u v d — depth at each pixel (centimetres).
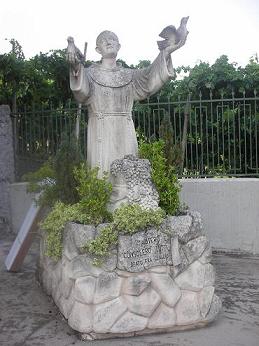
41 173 599
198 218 445
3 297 542
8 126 930
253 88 846
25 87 986
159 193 458
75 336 423
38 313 486
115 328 410
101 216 438
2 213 942
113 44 481
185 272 432
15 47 1103
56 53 1002
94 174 448
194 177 801
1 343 413
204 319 435
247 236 741
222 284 580
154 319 420
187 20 457
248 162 822
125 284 414
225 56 870
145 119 827
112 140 473
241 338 413
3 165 930
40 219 575
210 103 823
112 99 473
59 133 875
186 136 798
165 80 464
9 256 662
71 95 1008
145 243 416
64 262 443
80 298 410
